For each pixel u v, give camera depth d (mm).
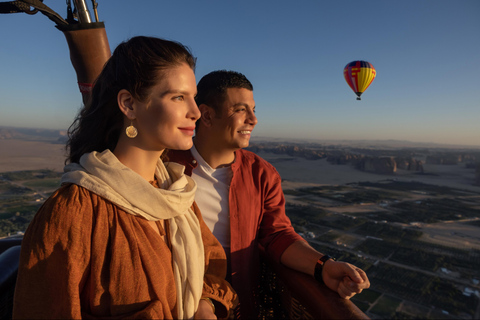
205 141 1479
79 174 789
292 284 1268
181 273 886
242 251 1435
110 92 869
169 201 858
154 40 846
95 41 1559
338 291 1127
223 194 1492
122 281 756
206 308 948
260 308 1542
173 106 823
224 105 1394
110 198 777
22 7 1407
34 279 711
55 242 720
